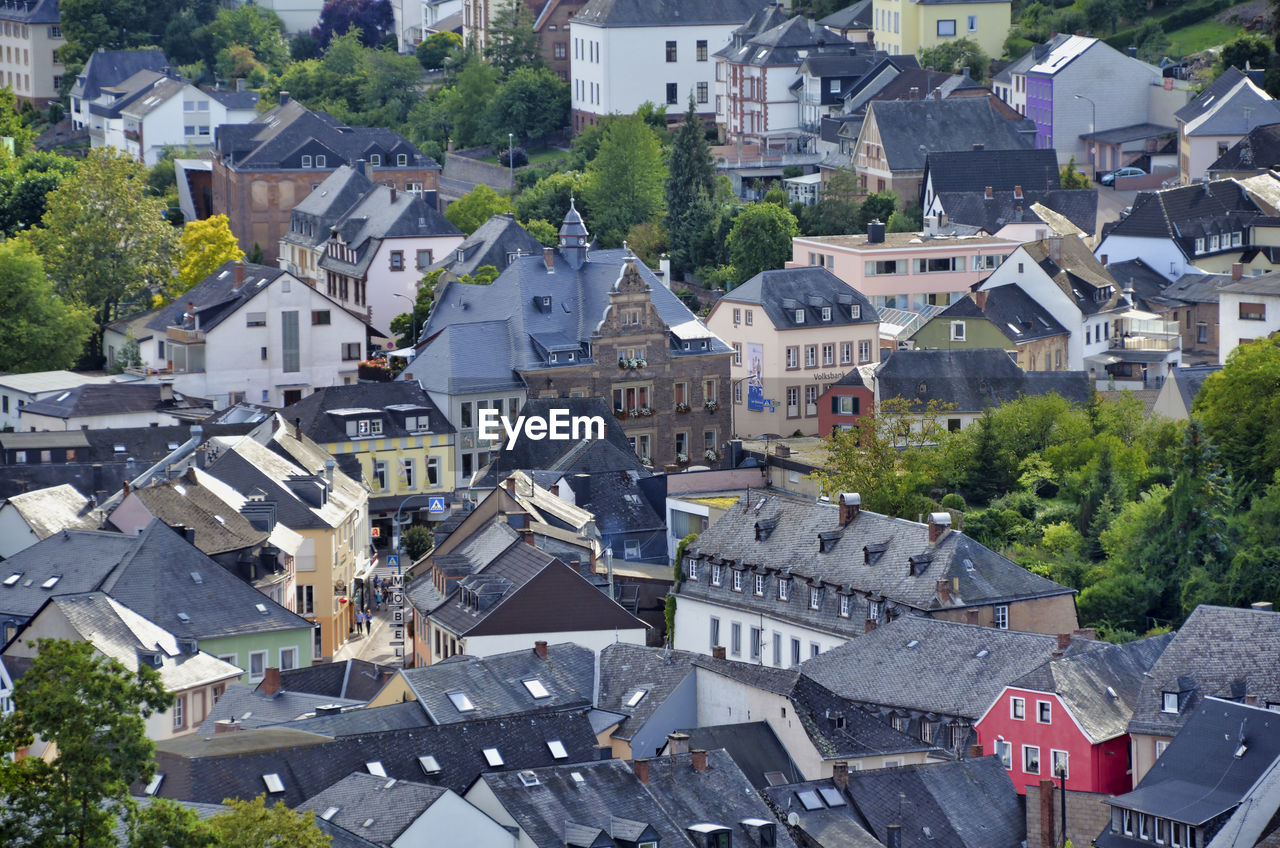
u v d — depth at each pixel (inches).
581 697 7657.5
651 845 6407.5
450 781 6909.5
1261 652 7377.0
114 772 5531.5
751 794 6722.4
